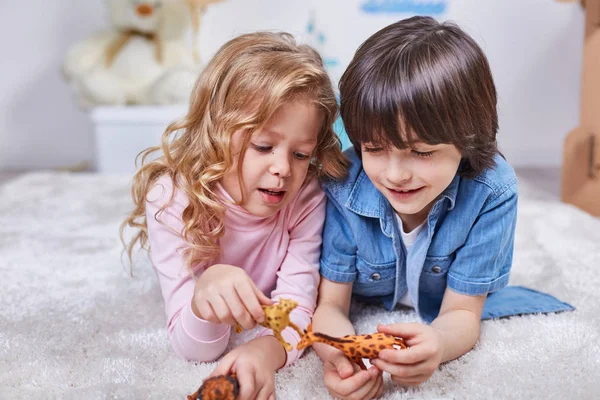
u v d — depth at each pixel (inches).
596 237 55.5
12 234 60.2
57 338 38.0
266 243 37.9
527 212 64.2
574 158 68.9
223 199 35.8
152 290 45.7
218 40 100.9
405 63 30.3
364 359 33.9
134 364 34.6
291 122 33.1
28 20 104.1
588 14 66.0
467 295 36.1
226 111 34.1
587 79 66.7
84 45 92.0
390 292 40.7
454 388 31.9
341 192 37.4
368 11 97.0
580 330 37.5
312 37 95.0
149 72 92.1
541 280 46.4
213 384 28.7
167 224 36.1
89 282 47.4
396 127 30.1
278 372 33.4
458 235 35.5
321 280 39.0
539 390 31.4
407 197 32.1
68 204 71.9
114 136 90.8
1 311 42.0
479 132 31.5
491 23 98.0
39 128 107.8
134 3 89.7
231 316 30.0
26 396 31.6
